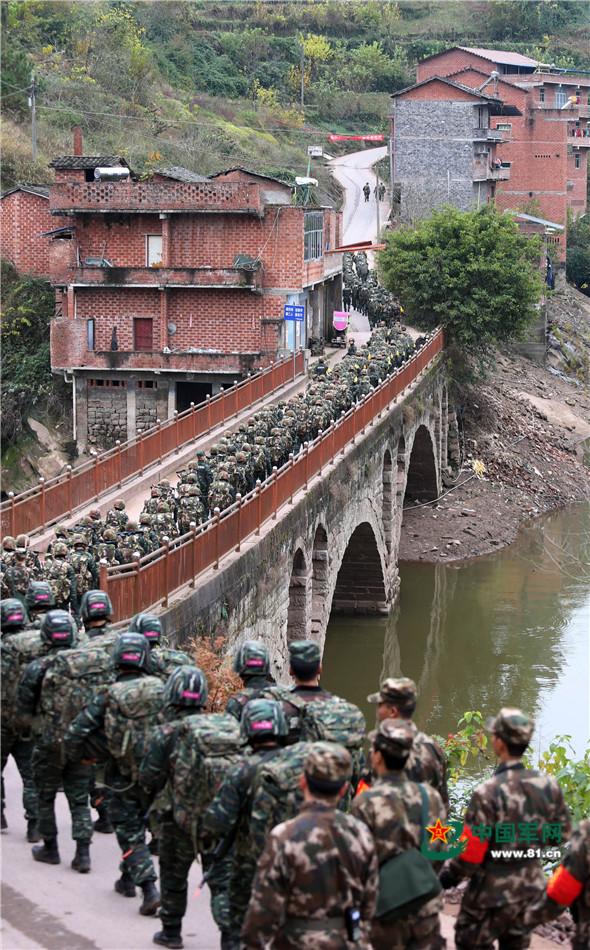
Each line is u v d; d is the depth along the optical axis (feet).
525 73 306.55
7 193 173.27
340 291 198.39
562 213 302.45
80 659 33.01
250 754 27.32
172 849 29.43
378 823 24.26
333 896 21.86
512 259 199.11
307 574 85.71
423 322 201.16
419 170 266.77
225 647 63.57
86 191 152.87
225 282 152.25
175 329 156.87
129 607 52.65
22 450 160.04
